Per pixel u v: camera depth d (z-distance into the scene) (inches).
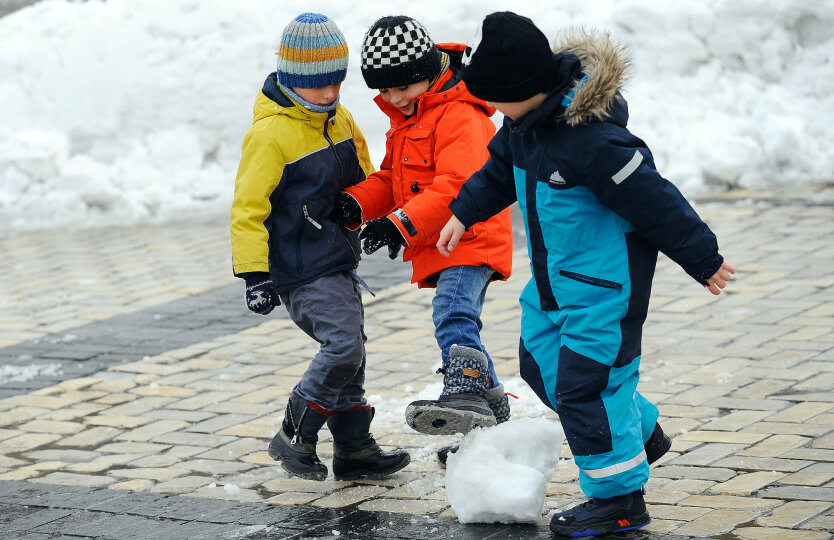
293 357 650.8
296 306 441.1
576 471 440.1
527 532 381.7
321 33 421.1
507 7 1134.4
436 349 642.2
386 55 419.5
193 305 784.9
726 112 1051.3
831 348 568.7
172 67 1198.3
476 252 431.8
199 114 1186.6
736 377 538.6
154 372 637.3
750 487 405.4
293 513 421.1
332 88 429.4
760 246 792.9
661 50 1087.6
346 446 453.4
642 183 345.1
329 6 1188.5
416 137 430.0
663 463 438.0
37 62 1237.1
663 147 1031.6
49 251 1005.8
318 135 435.2
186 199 1135.0
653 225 349.1
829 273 712.4
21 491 466.6
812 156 985.5
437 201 414.9
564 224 359.6
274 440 445.4
